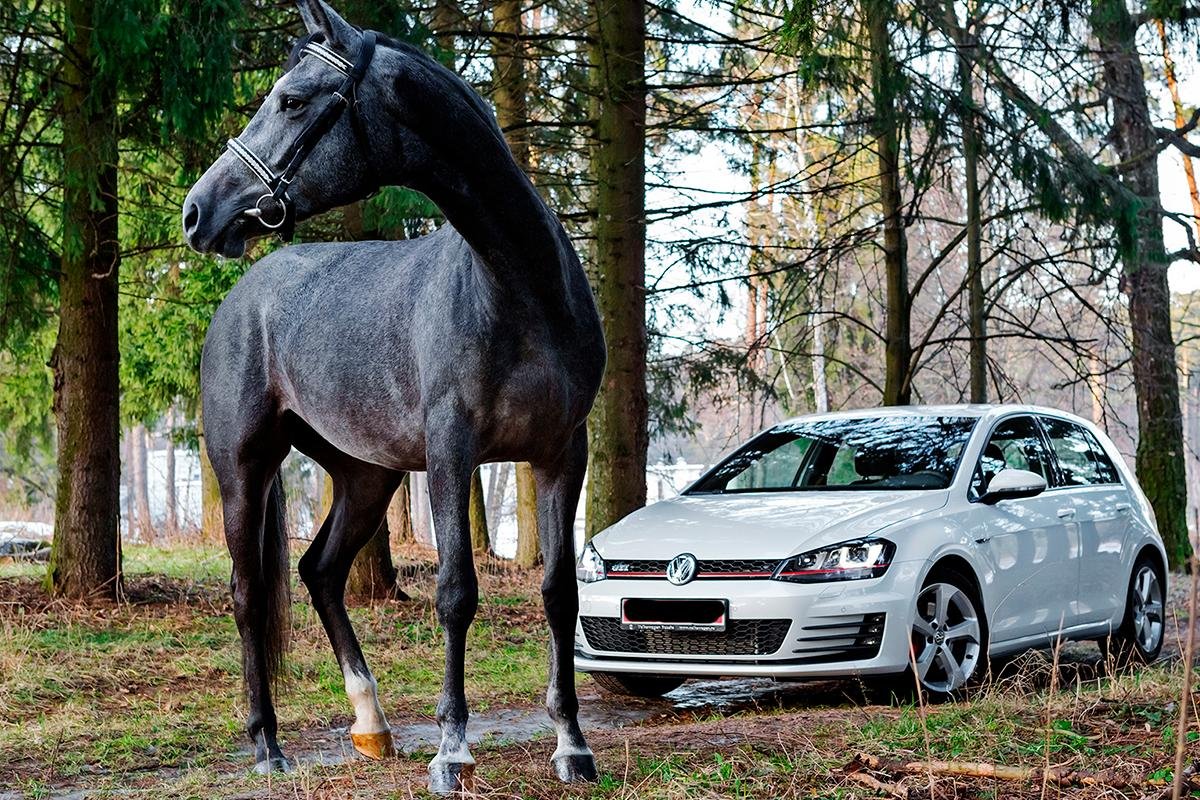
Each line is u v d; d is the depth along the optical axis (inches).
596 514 436.1
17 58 411.2
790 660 263.1
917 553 272.1
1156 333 687.1
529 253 169.3
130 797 198.4
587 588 284.7
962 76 426.0
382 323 190.1
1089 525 329.7
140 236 645.3
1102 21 461.7
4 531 815.7
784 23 363.6
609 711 293.7
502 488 1777.8
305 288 207.9
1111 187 441.1
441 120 165.6
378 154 166.7
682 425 717.3
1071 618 319.6
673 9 489.1
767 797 171.2
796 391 1229.7
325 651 366.3
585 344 179.5
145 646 370.0
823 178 589.0
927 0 420.8
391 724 280.7
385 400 189.8
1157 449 685.3
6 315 449.4
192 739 257.3
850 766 183.8
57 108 418.9
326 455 225.9
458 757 172.6
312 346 200.7
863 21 393.7
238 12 385.4
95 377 454.6
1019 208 469.4
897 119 416.2
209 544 805.2
